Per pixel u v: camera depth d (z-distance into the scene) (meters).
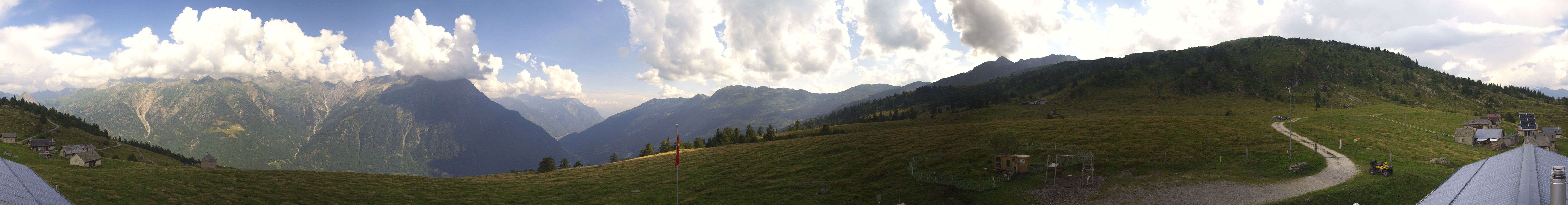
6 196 26.72
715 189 70.19
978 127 125.75
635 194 70.25
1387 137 87.75
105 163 101.94
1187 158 65.75
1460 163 56.41
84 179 66.25
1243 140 80.00
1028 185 55.94
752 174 79.94
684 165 96.31
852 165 80.44
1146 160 66.00
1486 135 80.75
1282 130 92.75
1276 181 50.34
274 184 73.50
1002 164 64.50
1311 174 52.44
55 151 140.25
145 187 65.44
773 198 62.22
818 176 73.75
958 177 64.06
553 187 78.38
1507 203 21.56
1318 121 120.88
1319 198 41.44
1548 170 26.03
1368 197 42.03
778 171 81.12
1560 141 96.44
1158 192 49.56
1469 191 26.31
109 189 62.44
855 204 56.31
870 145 102.38
